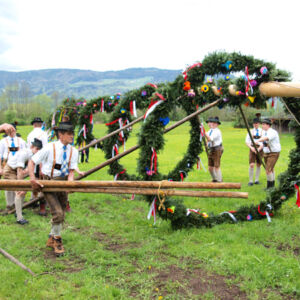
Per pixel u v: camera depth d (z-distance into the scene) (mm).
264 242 4605
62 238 4832
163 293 3332
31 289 3357
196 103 5480
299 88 4559
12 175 5984
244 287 3383
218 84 5234
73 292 3338
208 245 4488
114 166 7273
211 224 5312
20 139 6168
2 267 3812
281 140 25422
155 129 5148
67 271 3834
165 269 3848
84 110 7383
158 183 4219
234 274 3707
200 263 3986
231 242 4609
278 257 4027
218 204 6699
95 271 3779
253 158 8805
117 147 7176
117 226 5383
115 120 6793
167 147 21609
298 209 6160
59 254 4238
